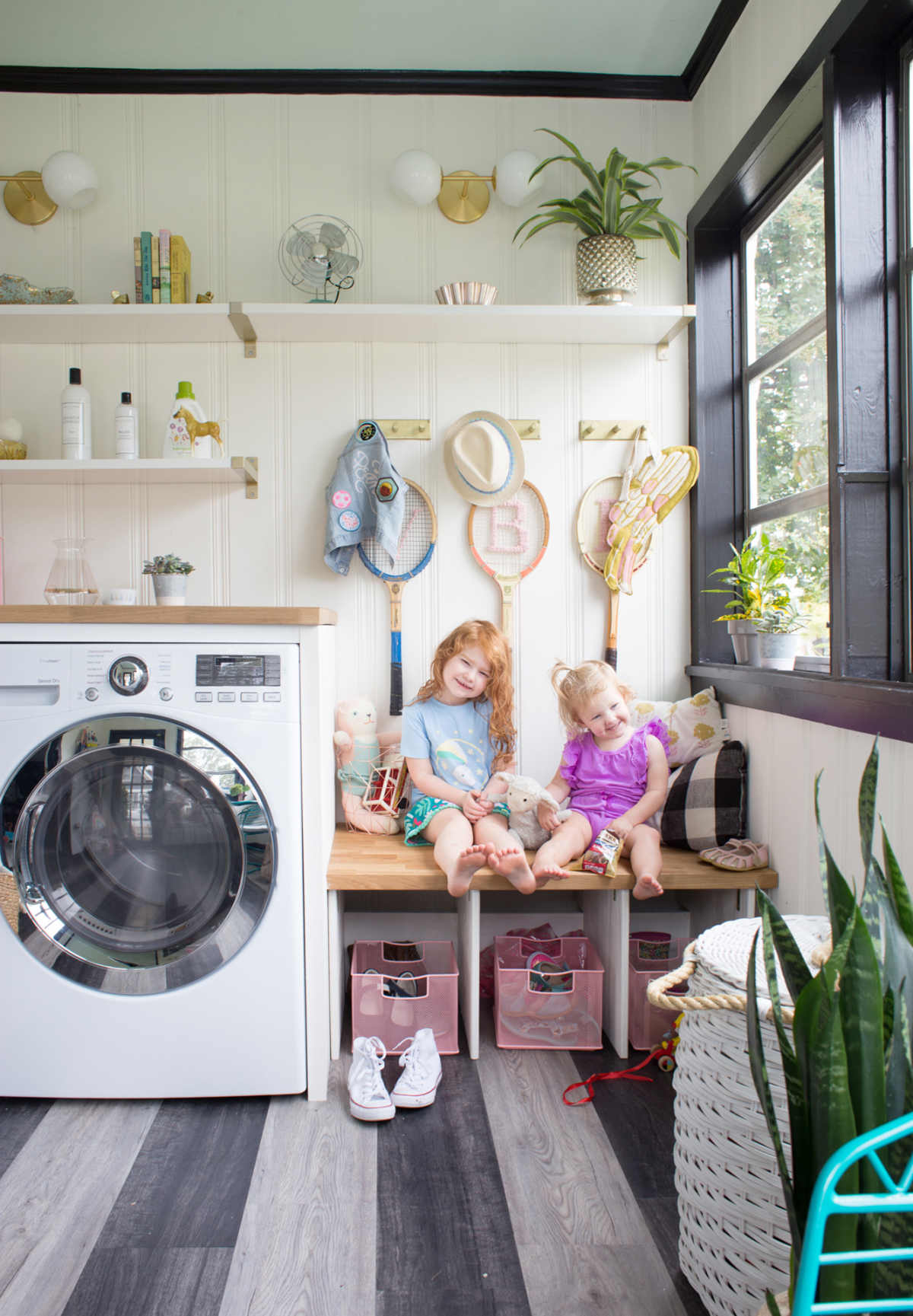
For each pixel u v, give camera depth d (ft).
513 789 6.17
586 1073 5.54
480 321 6.80
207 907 5.18
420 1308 3.57
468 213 7.30
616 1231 4.04
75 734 5.06
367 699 7.02
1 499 7.22
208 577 7.24
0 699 5.13
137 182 7.25
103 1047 5.11
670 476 7.02
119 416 6.79
